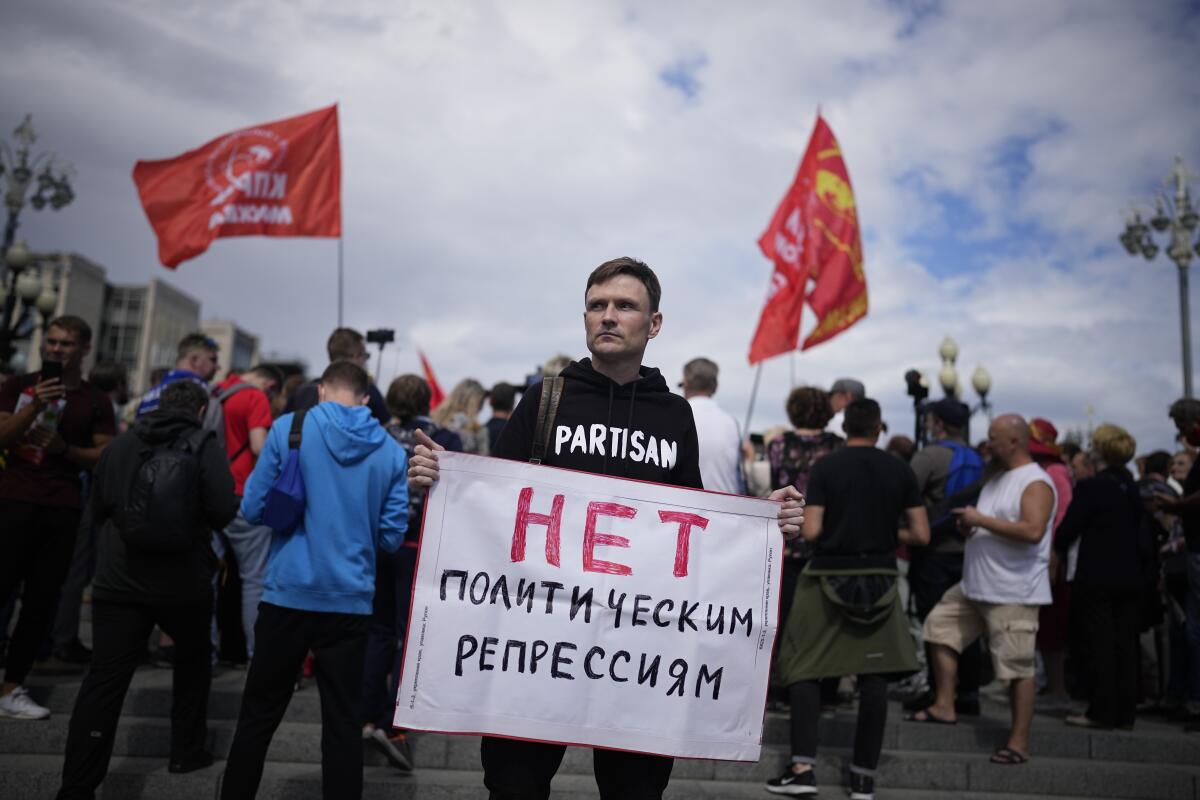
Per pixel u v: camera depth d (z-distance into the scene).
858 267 8.38
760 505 2.53
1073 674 6.72
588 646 2.35
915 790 4.77
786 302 8.14
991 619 4.92
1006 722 5.45
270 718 3.38
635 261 2.52
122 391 7.24
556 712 2.30
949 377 10.57
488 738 2.34
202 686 4.19
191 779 4.07
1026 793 4.78
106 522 3.77
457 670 2.29
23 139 13.82
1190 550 5.33
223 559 5.22
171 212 7.46
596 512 2.42
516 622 2.33
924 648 5.88
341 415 3.60
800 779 4.31
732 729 2.41
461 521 2.36
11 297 10.93
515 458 2.52
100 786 4.04
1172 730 5.53
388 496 3.70
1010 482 4.97
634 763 2.36
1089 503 5.50
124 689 3.66
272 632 3.38
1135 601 5.46
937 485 5.73
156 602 3.70
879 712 4.27
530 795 2.27
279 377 6.72
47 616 4.54
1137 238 14.98
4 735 4.35
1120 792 4.80
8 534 4.38
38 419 4.43
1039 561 4.85
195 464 3.78
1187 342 14.47
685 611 2.42
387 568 4.45
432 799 4.14
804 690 4.39
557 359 6.97
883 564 4.36
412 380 4.74
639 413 2.53
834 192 8.47
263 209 7.53
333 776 3.35
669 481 2.52
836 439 5.40
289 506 3.41
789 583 5.29
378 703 4.38
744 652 2.45
